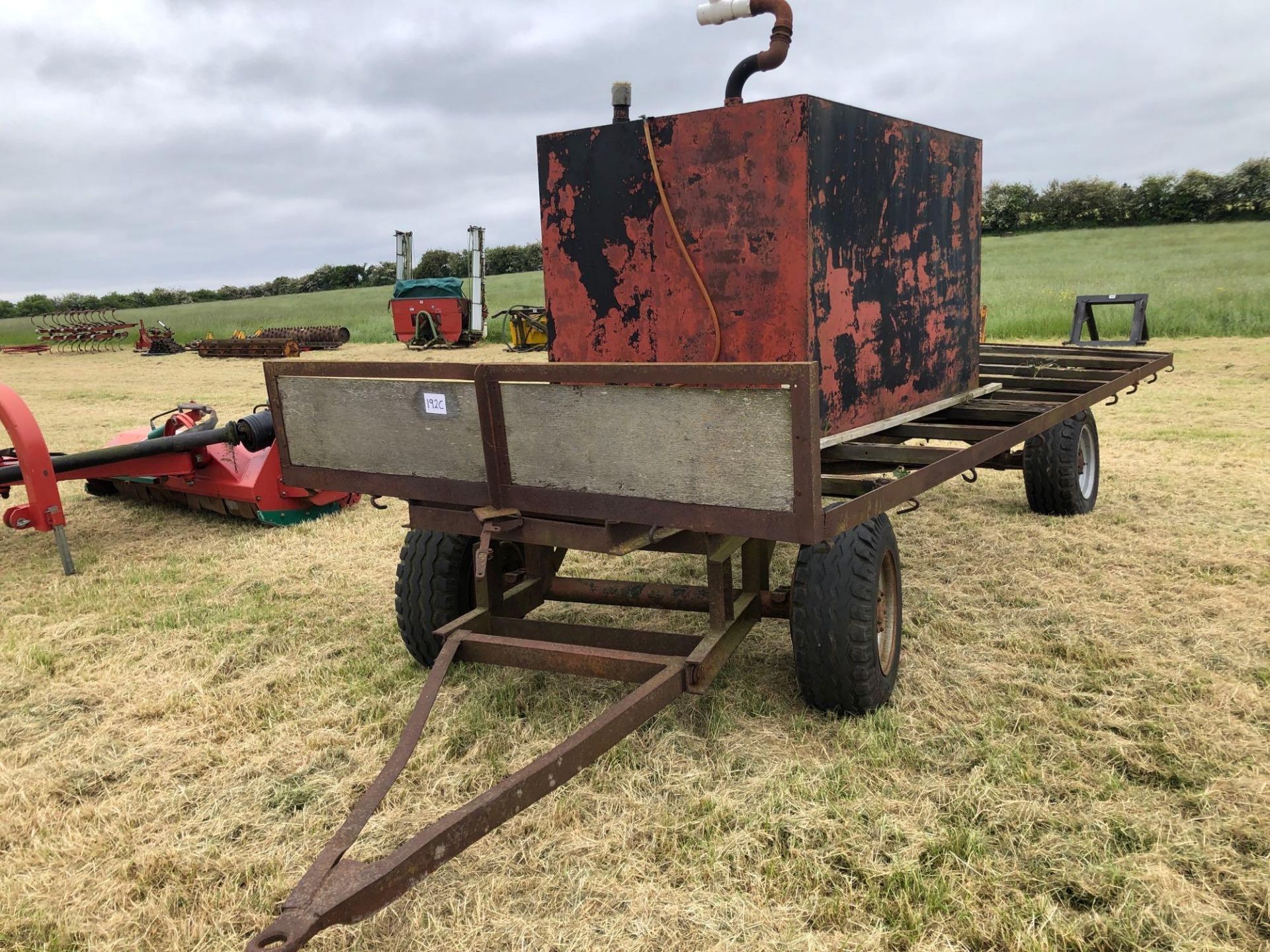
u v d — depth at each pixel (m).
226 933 2.22
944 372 4.27
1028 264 37.94
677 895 2.25
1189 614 3.94
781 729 3.07
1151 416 8.81
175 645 4.09
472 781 2.84
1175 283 26.28
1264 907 2.11
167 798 2.82
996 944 2.05
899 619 3.29
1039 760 2.80
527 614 4.01
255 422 5.96
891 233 3.56
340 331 24.06
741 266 3.06
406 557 3.56
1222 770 2.69
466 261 54.38
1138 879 2.21
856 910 2.17
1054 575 4.54
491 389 2.73
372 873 1.78
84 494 7.52
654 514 2.50
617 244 3.37
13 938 2.23
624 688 3.45
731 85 3.33
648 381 2.40
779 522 2.27
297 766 2.99
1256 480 6.23
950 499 6.24
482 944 2.12
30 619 4.51
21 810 2.80
